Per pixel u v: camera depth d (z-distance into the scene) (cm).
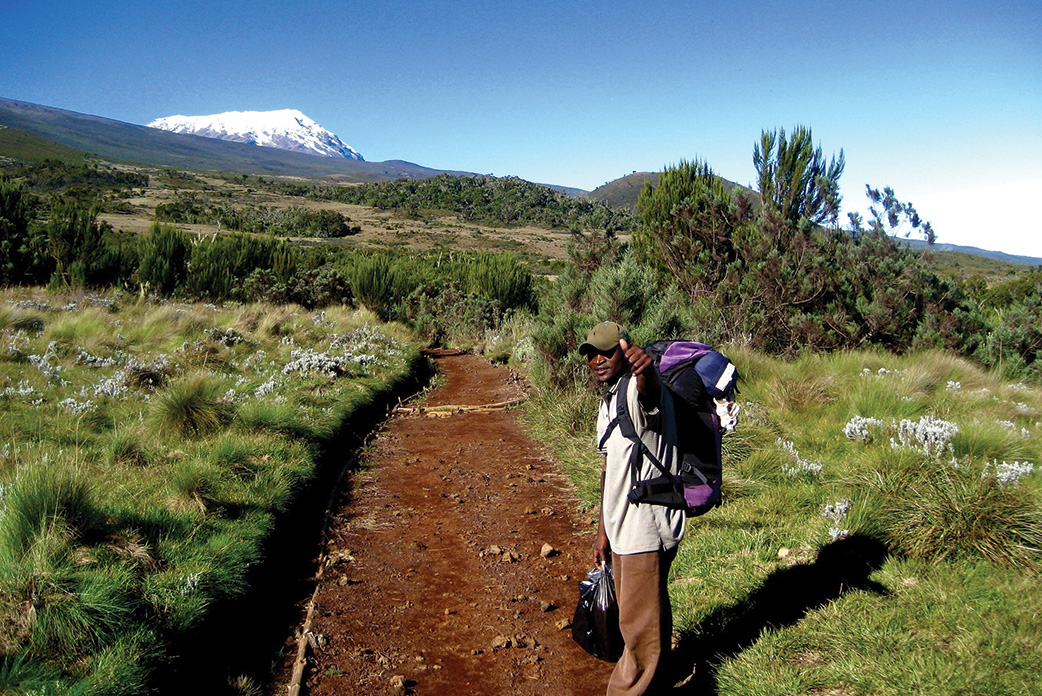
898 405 762
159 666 318
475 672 364
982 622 329
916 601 356
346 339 1503
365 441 847
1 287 1847
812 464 573
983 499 414
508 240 17150
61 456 492
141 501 467
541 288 2872
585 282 1226
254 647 379
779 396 812
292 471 601
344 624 414
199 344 1094
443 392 1292
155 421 648
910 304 1242
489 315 2373
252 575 431
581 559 510
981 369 1114
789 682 300
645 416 277
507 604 441
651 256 1454
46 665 295
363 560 511
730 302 1284
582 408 855
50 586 329
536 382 1034
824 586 385
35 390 742
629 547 287
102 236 2069
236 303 2080
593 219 1406
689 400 289
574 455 748
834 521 455
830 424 720
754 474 569
